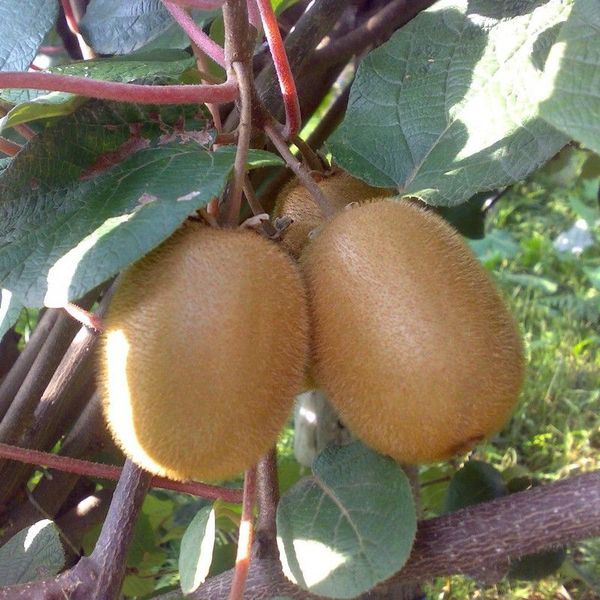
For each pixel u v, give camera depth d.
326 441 0.35
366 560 0.18
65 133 0.19
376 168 0.23
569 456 0.59
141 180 0.17
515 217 1.04
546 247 0.93
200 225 0.17
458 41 0.23
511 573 0.31
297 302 0.17
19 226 0.18
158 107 0.19
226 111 0.26
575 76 0.14
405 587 0.31
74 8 0.30
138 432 0.16
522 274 0.89
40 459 0.23
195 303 0.16
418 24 0.24
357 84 0.24
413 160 0.23
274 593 0.20
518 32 0.22
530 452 0.60
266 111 0.20
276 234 0.19
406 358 0.17
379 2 0.34
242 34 0.18
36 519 0.29
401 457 0.19
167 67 0.20
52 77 0.16
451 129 0.22
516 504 0.19
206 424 0.16
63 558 0.22
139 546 0.34
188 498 0.46
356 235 0.18
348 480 0.20
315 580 0.18
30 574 0.22
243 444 0.16
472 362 0.17
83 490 0.33
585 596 0.45
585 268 0.89
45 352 0.28
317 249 0.18
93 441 0.29
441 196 0.21
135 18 0.26
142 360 0.16
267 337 0.16
